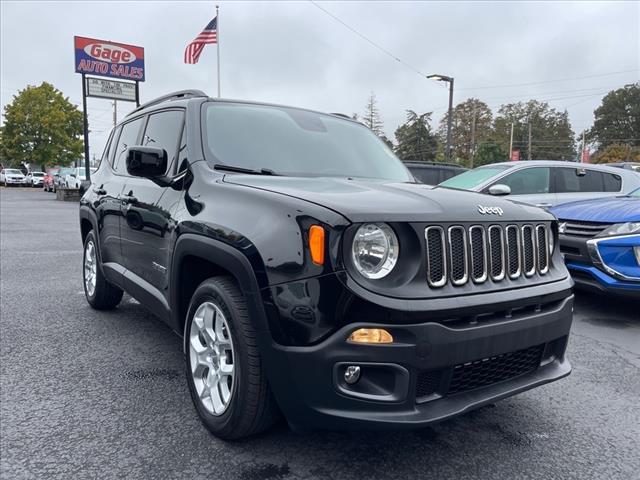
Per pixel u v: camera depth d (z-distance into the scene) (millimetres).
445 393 2279
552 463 2572
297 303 2168
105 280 4812
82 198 5238
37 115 49781
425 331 2127
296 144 3572
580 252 5105
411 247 2219
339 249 2113
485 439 2797
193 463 2482
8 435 2699
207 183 2914
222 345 2641
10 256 8500
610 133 83312
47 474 2363
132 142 4363
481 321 2334
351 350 2086
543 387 3523
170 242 3059
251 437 2717
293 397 2229
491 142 66125
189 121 3406
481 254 2428
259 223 2377
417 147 75375
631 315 5379
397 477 2422
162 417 2936
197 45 19688
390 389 2170
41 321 4750
